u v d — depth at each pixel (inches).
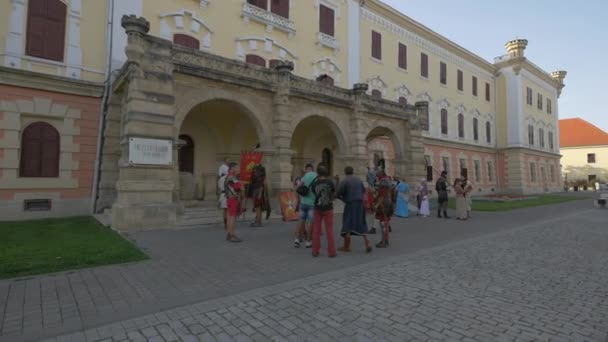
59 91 503.2
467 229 433.1
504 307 167.9
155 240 322.3
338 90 626.5
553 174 1845.5
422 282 207.2
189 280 208.2
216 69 462.6
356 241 346.6
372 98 679.1
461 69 1348.4
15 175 468.4
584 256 279.9
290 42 779.4
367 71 961.5
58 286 195.2
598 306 170.1
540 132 1713.8
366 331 140.9
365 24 971.3
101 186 503.5
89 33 534.6
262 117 519.5
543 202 927.0
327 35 848.9
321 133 804.0
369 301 174.7
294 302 173.0
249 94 504.1
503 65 1555.1
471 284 204.1
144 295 182.5
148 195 389.7
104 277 212.1
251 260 257.0
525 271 233.5
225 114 644.1
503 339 134.3
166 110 409.1
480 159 1425.9
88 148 525.7
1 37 467.5
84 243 302.8
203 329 142.5
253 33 713.6
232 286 197.6
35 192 482.9
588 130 2425.0
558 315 158.6
